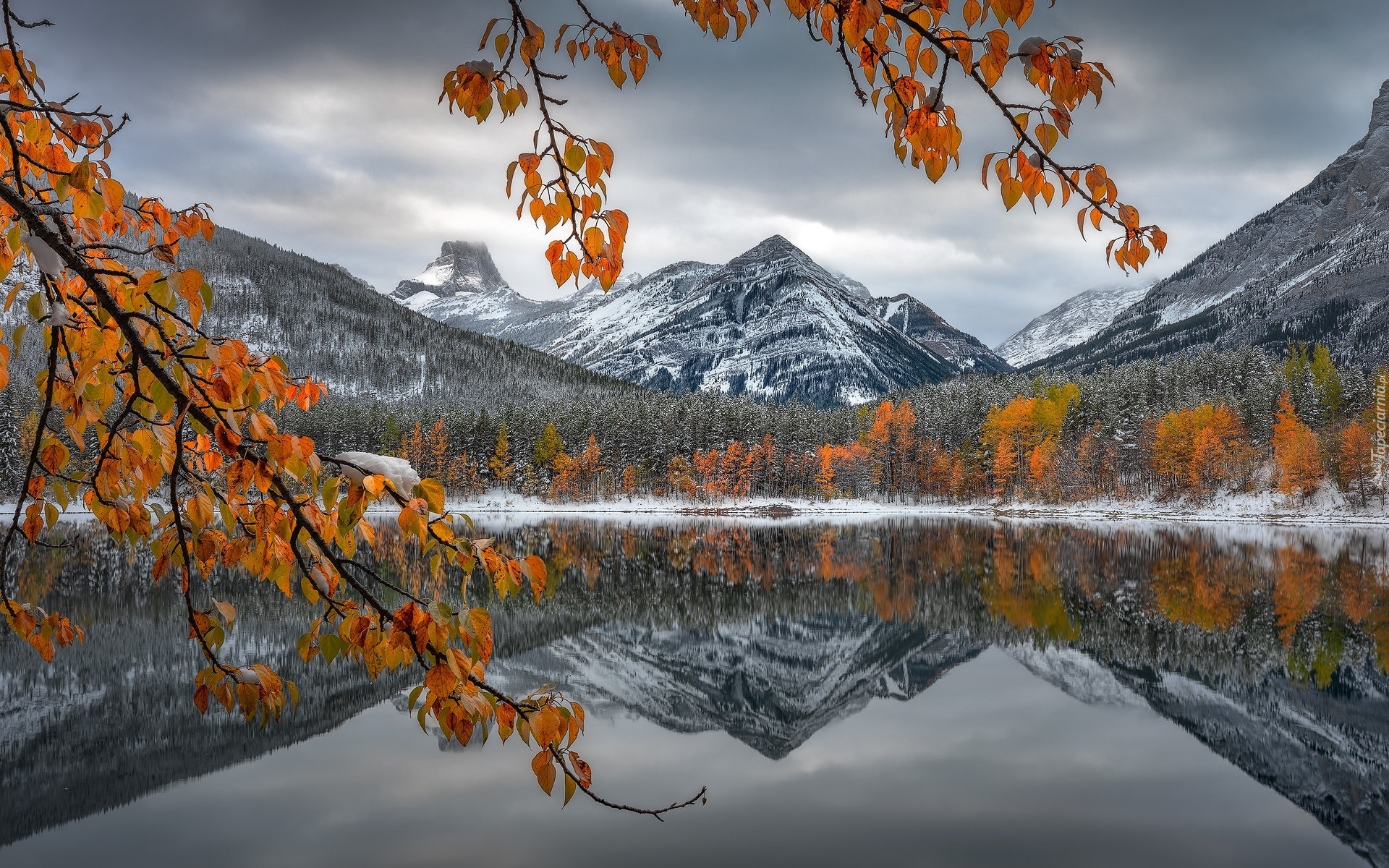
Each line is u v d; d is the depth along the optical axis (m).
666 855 11.84
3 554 2.21
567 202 2.12
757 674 23.72
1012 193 2.12
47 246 1.83
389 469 1.89
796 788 14.91
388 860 11.30
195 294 1.84
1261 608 30.27
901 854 12.09
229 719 16.56
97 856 11.16
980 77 2.00
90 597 28.12
